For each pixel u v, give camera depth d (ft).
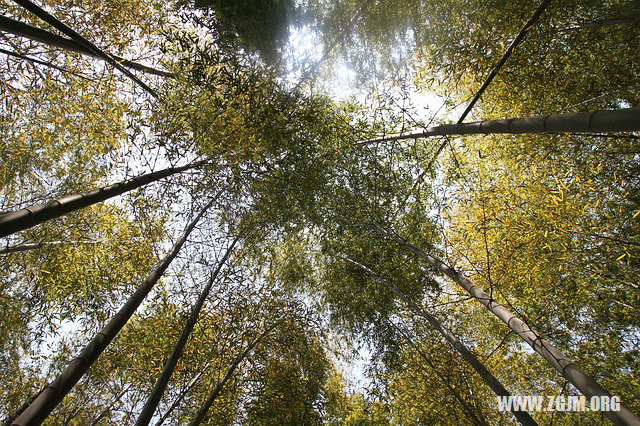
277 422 16.67
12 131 13.92
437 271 18.31
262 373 16.03
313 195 15.49
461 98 17.54
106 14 13.97
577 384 7.93
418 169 17.85
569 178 14.55
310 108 14.76
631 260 11.42
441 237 17.97
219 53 12.91
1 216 6.97
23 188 15.01
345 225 17.60
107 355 16.22
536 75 14.48
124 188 10.25
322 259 21.40
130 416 15.34
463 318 18.01
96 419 15.81
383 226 16.84
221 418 15.23
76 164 16.01
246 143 12.23
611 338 13.92
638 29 12.75
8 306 14.26
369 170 16.84
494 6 13.06
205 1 12.07
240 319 15.61
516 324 9.74
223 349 15.14
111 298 15.31
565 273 12.81
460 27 14.01
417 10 16.44
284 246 20.90
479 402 15.51
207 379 15.21
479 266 15.24
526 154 16.16
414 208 17.90
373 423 23.38
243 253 16.49
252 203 14.49
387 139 16.14
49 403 7.28
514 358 16.83
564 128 8.18
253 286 16.37
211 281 14.38
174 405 14.12
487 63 14.21
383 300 17.89
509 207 13.19
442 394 15.70
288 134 13.75
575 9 12.92
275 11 13.28
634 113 6.47
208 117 11.71
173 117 11.64
